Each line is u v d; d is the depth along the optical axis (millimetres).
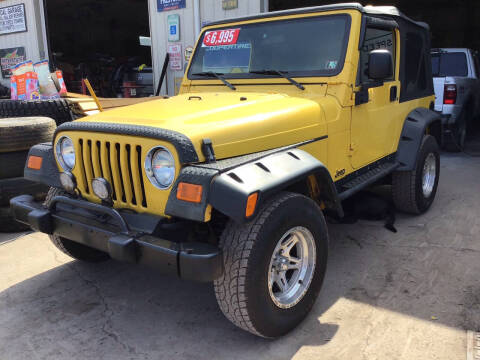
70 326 2818
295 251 2891
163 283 3377
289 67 3406
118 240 2293
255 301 2320
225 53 3773
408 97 4355
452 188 5605
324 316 2820
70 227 2686
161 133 2270
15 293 3238
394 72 4039
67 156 2826
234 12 7590
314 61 3309
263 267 2316
